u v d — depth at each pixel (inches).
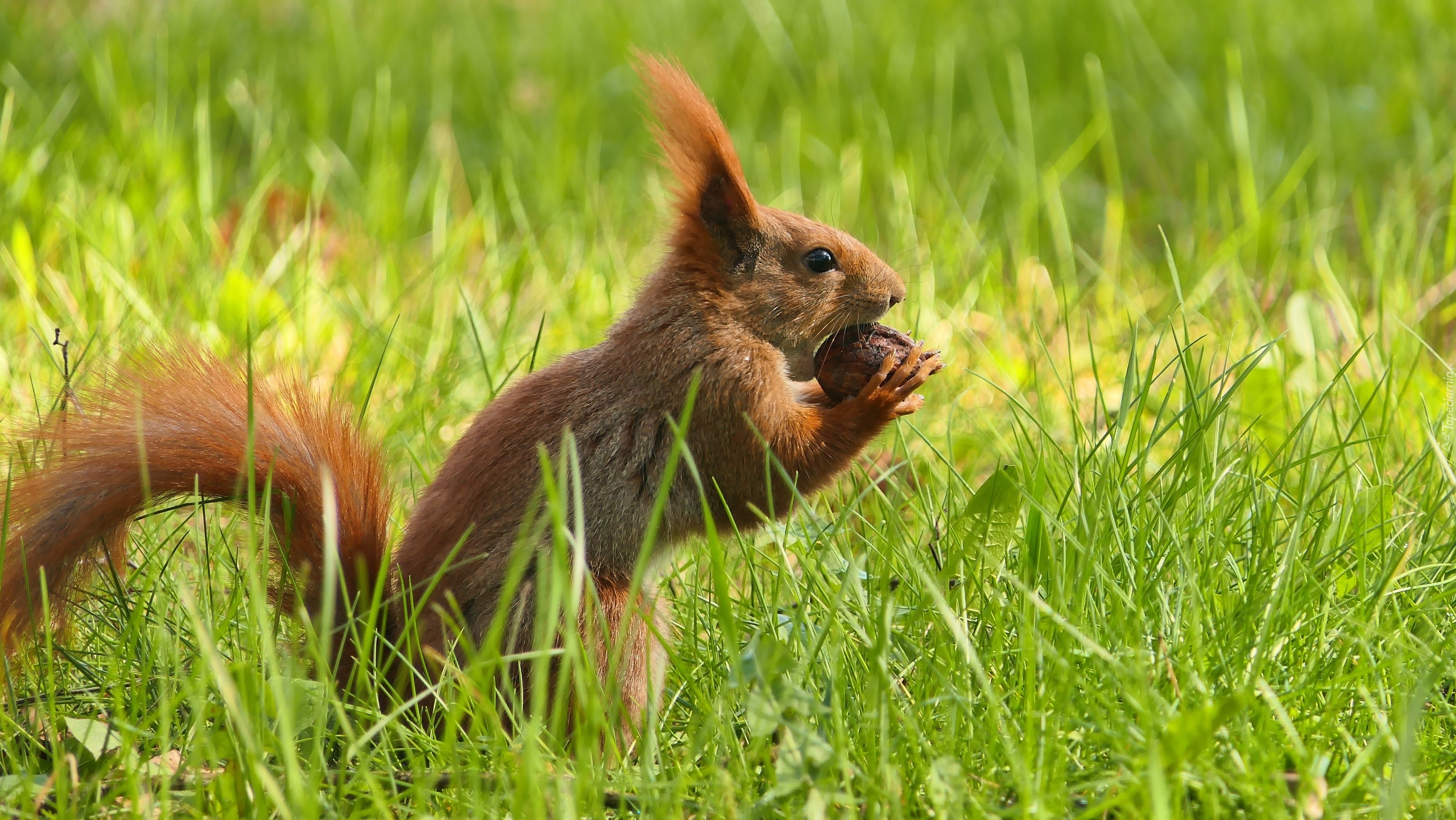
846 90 247.9
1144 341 189.9
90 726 177.2
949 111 230.4
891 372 181.3
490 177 216.7
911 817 175.9
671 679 179.8
